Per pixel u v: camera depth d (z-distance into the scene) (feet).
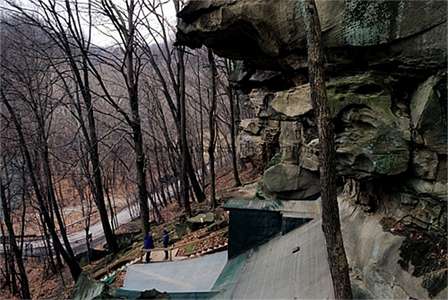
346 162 24.36
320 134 20.12
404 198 24.17
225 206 41.70
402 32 21.93
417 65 21.88
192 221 67.15
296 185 41.57
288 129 43.55
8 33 78.33
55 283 80.53
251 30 28.22
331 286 24.86
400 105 23.21
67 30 75.56
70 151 112.47
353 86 23.62
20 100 80.59
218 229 61.21
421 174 22.08
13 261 81.76
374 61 23.44
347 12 23.29
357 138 23.47
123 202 146.30
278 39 27.50
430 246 21.40
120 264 61.00
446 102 20.99
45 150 73.05
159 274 44.45
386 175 23.07
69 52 68.33
